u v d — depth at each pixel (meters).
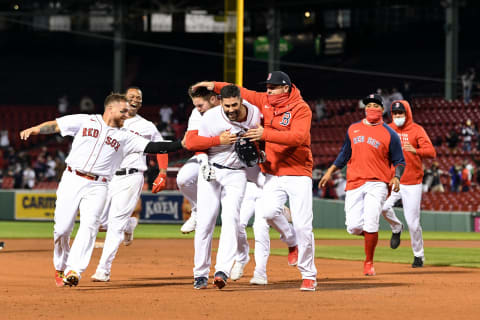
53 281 32.25
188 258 47.34
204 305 24.11
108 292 27.94
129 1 154.50
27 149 148.62
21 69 187.75
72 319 21.14
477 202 102.12
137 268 39.72
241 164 28.14
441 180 109.75
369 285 30.86
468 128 117.19
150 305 24.12
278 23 145.75
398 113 40.78
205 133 28.44
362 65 178.50
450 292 28.11
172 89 181.62
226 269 28.11
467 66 165.75
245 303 24.64
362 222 36.28
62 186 28.88
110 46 190.50
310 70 181.38
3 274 35.59
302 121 28.06
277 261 45.16
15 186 123.00
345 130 135.00
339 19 183.38
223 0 161.75
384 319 21.17
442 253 53.88
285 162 28.59
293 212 28.53
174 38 187.88
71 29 176.88
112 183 33.28
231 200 28.48
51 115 160.38
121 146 29.02
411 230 40.81
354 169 36.25
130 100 34.34
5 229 84.81
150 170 104.38
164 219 98.06
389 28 182.50
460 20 176.75
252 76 181.12
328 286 30.41
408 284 31.27
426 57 177.38
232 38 110.19
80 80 185.38
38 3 166.75
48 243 62.47
